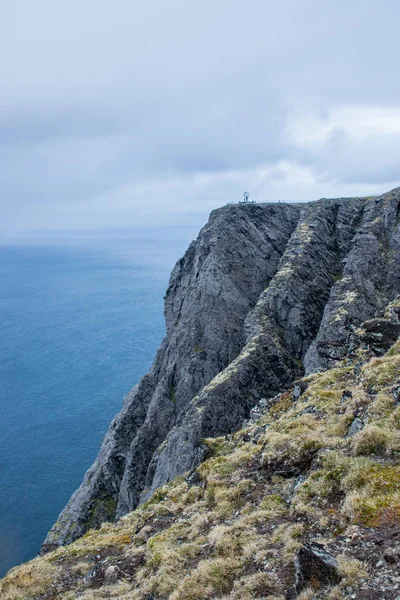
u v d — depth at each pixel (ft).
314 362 195.93
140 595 54.44
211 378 246.27
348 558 40.34
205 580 49.47
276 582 43.60
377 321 110.32
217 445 96.84
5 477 496.23
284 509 58.59
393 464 53.88
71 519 247.50
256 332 229.25
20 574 70.38
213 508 68.39
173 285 334.24
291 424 79.15
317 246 272.10
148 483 209.77
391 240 249.34
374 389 74.23
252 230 300.61
